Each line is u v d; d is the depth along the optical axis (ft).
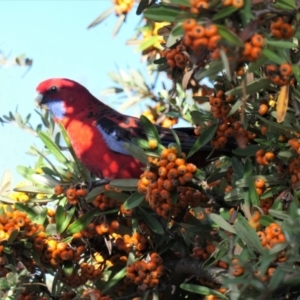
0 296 22.48
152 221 22.03
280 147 20.51
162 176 20.61
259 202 20.11
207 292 20.06
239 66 16.07
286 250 17.03
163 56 22.21
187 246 22.49
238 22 15.03
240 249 18.29
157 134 21.21
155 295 22.26
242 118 16.10
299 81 17.21
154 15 15.57
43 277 22.99
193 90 25.45
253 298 16.51
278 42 14.98
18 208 22.88
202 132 21.67
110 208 23.00
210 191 21.72
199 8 14.52
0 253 21.62
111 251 23.49
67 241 22.44
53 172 24.11
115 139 27.76
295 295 19.35
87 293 23.09
